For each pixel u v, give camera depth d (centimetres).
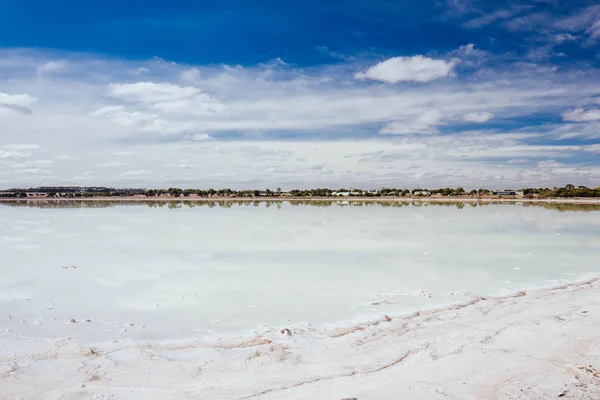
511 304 1168
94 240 2461
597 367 724
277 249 2131
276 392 674
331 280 1483
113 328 1012
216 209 6156
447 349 829
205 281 1466
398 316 1090
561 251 2070
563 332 888
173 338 949
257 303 1214
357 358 815
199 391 686
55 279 1483
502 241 2411
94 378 741
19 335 961
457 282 1452
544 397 634
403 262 1798
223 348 886
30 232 2880
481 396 642
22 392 686
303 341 920
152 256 1934
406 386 677
